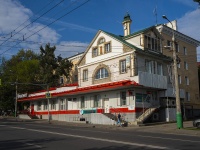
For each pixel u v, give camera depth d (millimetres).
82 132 21062
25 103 63250
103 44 39062
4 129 24125
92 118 36375
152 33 38188
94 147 12672
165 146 12797
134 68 33938
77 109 41688
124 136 17828
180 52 46531
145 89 34812
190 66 48656
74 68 57719
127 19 43688
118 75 35938
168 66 39562
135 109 32562
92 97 39250
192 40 49156
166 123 33031
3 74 62219
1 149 12547
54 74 56188
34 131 21859
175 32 45250
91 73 40719
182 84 45562
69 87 44875
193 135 20000
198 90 49750
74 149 12156
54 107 48281
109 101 36312
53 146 13219
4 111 68125
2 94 61094
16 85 56719
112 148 12281
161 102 36375
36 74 58812
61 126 29766
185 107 45031
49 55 56188
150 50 37031
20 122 39500
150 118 33562
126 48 35312
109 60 37719
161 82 35938
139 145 13164
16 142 15039
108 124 33094
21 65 59750
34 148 12719
